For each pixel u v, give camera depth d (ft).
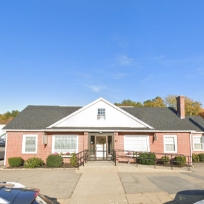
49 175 48.62
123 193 33.71
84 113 69.62
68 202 29.81
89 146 67.72
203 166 63.87
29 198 12.63
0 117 281.95
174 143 69.77
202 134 78.48
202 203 19.49
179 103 80.53
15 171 54.29
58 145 67.46
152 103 195.52
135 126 69.56
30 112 77.20
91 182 41.37
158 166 59.00
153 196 31.99
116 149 67.05
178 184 39.40
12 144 66.13
